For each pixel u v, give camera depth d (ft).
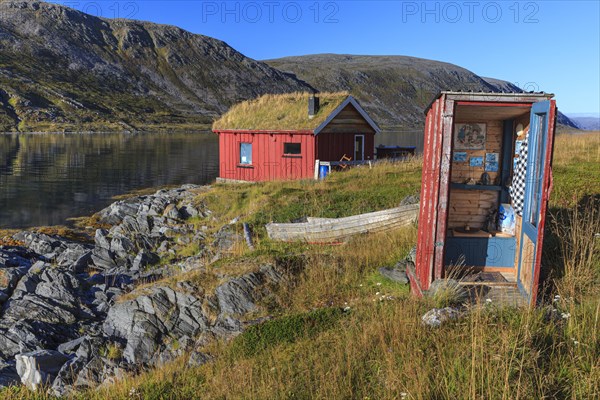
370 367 22.61
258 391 22.24
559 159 69.10
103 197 111.65
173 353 34.63
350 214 60.08
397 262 39.19
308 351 26.09
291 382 22.52
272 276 39.52
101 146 262.88
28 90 497.05
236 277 39.11
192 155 216.13
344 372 22.47
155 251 64.39
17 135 351.46
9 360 38.63
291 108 101.24
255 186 82.69
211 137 368.89
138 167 169.68
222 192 79.92
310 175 94.38
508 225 31.68
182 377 27.07
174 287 39.32
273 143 98.58
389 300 31.37
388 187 68.95
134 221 73.97
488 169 32.68
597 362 19.17
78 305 46.60
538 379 19.11
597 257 30.68
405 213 51.08
